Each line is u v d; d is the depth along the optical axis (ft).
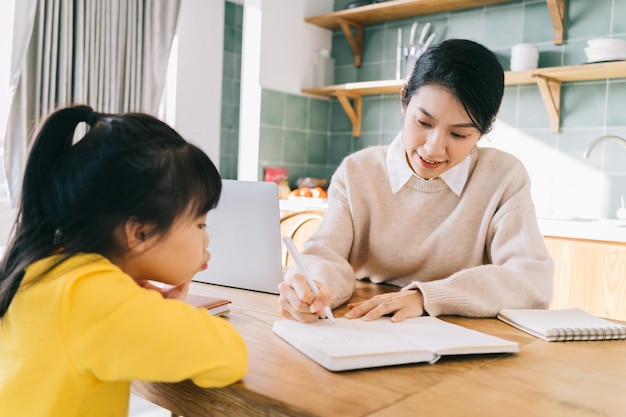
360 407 2.11
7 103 8.43
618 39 8.01
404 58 10.54
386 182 4.84
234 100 11.41
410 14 10.44
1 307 2.36
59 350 2.17
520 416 2.06
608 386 2.41
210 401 2.38
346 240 4.71
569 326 3.26
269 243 4.07
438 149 3.67
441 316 3.60
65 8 8.27
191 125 10.65
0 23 8.30
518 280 3.82
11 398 2.24
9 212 8.13
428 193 4.69
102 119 2.47
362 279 5.05
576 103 8.86
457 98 3.49
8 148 7.95
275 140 10.93
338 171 5.04
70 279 2.20
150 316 2.14
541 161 9.22
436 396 2.24
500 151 4.63
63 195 2.36
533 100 9.27
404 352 2.62
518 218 4.27
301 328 3.02
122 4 8.98
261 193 4.06
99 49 8.75
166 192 2.33
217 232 4.32
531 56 8.71
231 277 4.30
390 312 3.40
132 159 2.29
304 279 3.27
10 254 2.49
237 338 2.39
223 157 11.27
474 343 2.80
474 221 4.55
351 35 11.03
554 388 2.37
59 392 2.19
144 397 2.68
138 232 2.36
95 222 2.31
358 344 2.71
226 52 11.21
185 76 10.48
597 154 8.69
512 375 2.53
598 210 8.68
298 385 2.32
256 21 10.58
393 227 4.80
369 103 11.30
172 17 9.53
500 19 9.62
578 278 7.29
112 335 2.11
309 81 11.48
